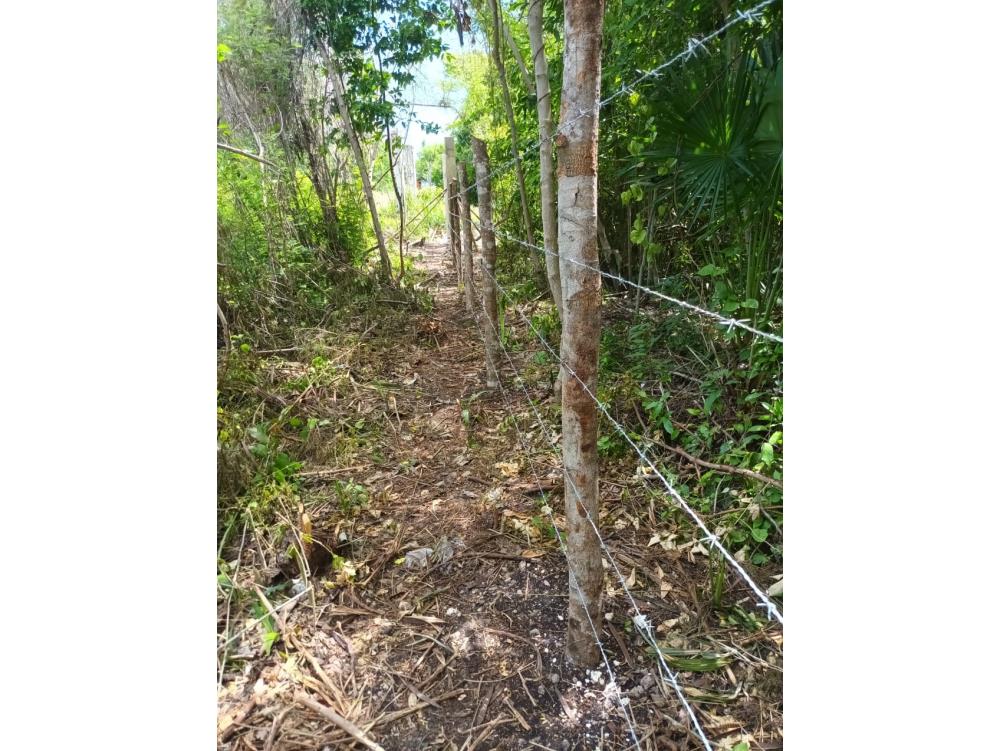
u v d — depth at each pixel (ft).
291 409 9.86
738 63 6.98
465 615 5.72
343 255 18.67
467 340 13.97
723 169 6.78
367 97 17.76
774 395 7.50
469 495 7.73
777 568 6.01
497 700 4.82
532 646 5.28
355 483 8.07
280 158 17.43
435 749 4.46
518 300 15.35
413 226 30.89
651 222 10.61
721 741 4.33
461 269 18.65
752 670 4.87
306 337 13.24
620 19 10.41
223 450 7.56
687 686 4.78
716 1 8.03
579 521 4.67
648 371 9.39
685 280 10.93
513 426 9.46
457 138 27.73
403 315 15.53
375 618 5.77
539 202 16.61
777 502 6.39
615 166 11.59
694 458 7.36
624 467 7.77
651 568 6.10
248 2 16.51
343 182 20.93
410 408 10.62
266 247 15.21
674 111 7.14
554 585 5.97
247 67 16.75
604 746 4.38
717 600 5.57
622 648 5.16
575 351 4.34
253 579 6.18
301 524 6.72
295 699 4.89
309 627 5.66
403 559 6.55
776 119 6.48
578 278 4.21
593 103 4.02
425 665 5.20
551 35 14.28
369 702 4.88
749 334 8.34
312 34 17.29
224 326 11.06
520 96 15.11
